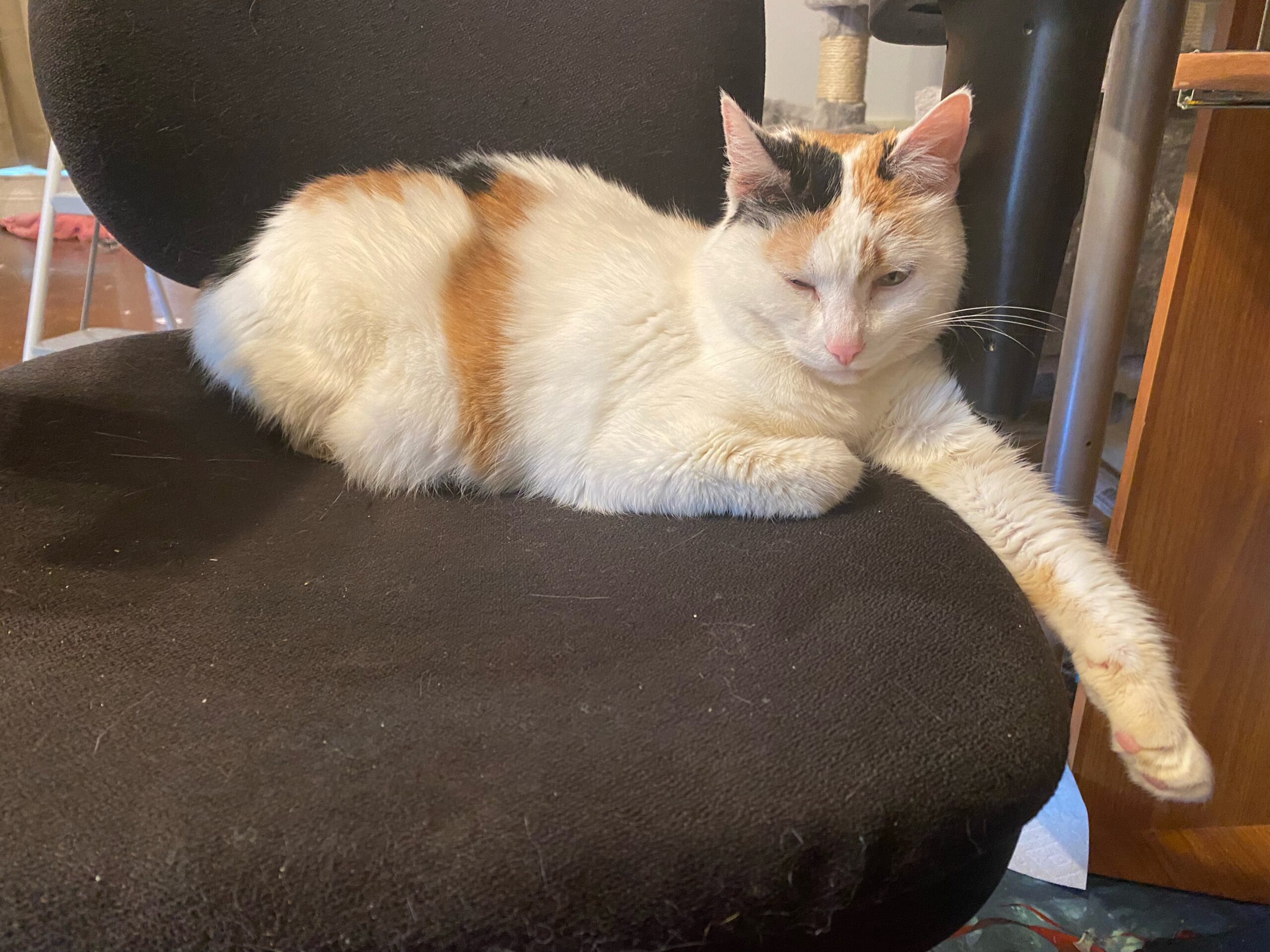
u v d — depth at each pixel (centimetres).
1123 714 67
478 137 101
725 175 106
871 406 85
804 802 43
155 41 85
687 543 69
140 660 53
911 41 113
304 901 39
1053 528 77
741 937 41
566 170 99
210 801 43
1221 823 117
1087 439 89
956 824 44
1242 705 112
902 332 79
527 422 85
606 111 102
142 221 92
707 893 41
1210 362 98
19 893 39
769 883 41
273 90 92
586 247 89
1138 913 106
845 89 178
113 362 96
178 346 103
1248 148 90
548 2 98
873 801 43
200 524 72
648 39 100
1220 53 78
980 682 50
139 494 75
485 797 43
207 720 48
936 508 72
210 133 90
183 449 84
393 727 48
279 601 61
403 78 97
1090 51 65
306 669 53
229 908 39
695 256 88
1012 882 108
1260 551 105
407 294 87
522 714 49
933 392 84
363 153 98
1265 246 94
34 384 88
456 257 89
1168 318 96
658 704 49
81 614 58
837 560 64
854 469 74
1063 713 50
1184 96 79
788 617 57
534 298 87
